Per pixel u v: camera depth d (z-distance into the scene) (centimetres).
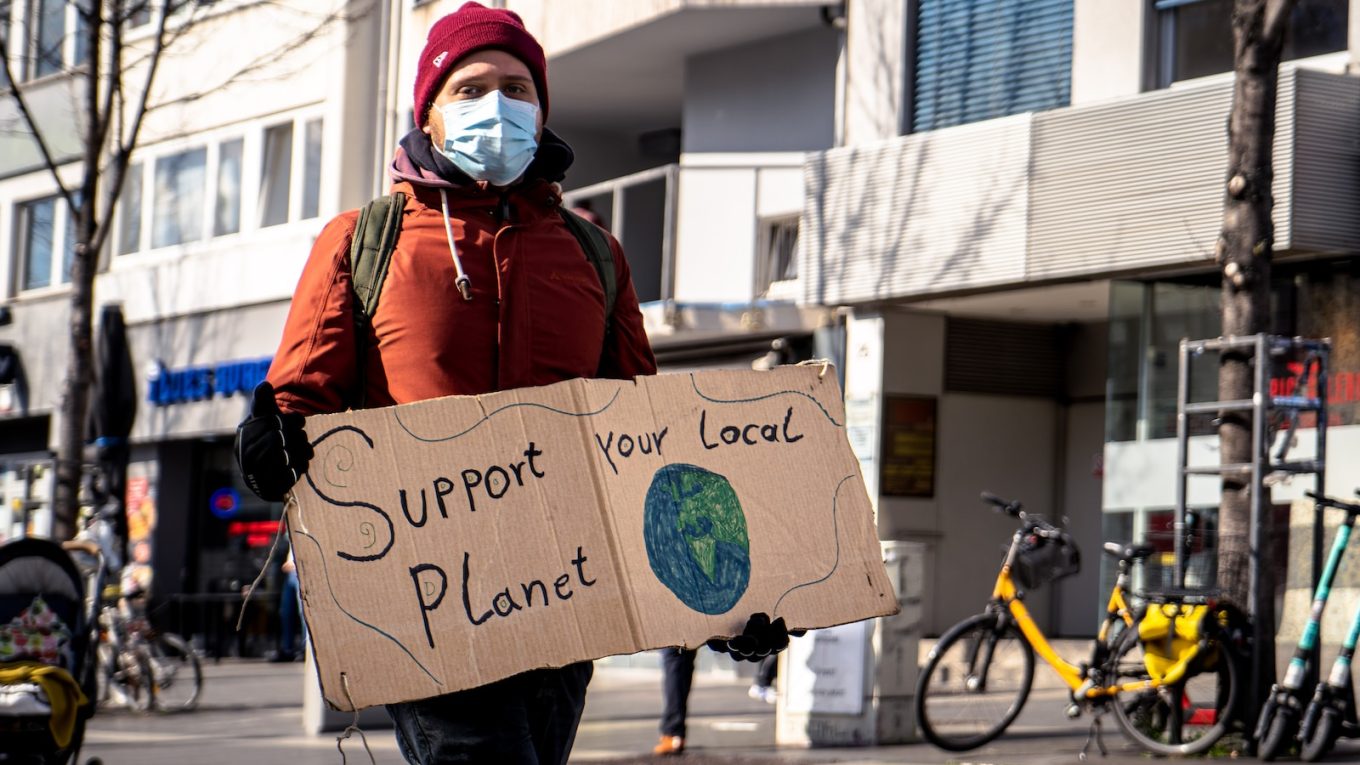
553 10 2064
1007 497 1902
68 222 2914
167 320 2741
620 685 1742
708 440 353
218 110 2692
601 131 2369
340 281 353
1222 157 1447
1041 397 1930
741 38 1981
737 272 1970
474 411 338
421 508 331
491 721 338
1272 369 1097
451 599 330
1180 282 1547
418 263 354
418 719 339
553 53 2059
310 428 327
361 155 2502
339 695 321
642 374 389
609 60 2078
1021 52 1686
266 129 2625
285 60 2589
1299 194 1374
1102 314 1841
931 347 1844
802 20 1903
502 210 363
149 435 2741
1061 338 1941
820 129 1930
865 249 1766
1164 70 1583
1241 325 1096
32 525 1912
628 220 2342
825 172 1809
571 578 336
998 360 1898
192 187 2734
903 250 1720
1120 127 1526
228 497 2670
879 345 1805
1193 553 1327
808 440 362
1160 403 1558
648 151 2384
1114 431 1588
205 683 1972
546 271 362
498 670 330
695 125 2042
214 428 2628
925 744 1148
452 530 332
